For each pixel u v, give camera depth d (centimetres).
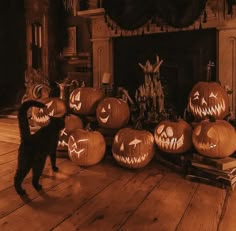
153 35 417
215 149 235
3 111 591
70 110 346
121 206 196
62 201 204
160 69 416
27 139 213
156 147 290
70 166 277
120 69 453
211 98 286
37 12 581
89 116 338
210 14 367
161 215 184
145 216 183
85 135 270
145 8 392
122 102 316
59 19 586
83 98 332
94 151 269
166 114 303
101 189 224
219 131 237
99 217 182
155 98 317
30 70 565
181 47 399
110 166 278
